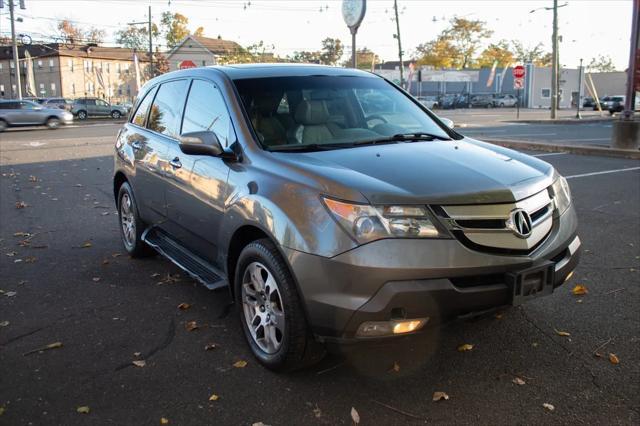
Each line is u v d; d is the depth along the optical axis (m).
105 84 88.81
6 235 6.73
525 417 2.91
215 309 4.41
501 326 3.96
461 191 2.98
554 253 3.24
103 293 4.77
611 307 4.26
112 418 2.96
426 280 2.82
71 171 12.41
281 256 3.20
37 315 4.31
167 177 4.60
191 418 2.96
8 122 27.69
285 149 3.69
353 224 2.87
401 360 3.51
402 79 40.25
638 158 12.94
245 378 3.35
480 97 70.12
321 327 2.97
